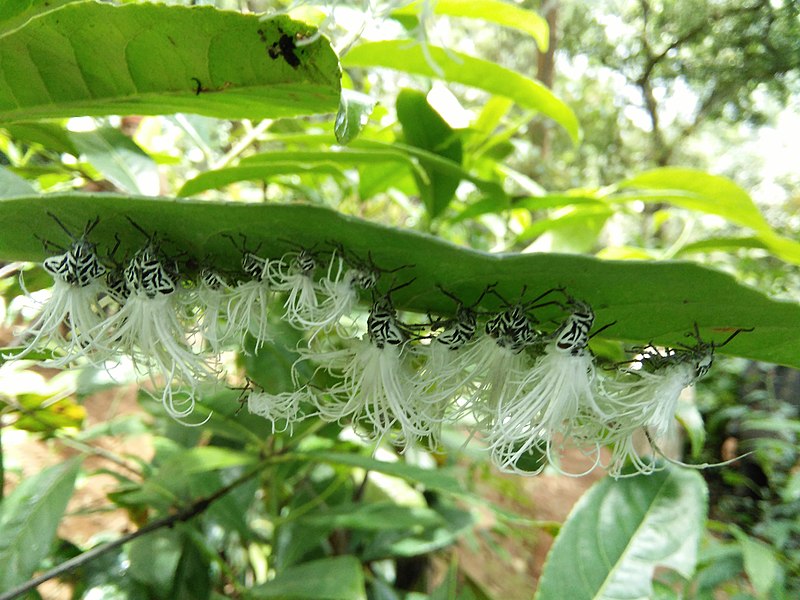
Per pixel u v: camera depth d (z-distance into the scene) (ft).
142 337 0.31
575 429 0.34
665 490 0.41
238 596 0.69
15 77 0.29
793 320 0.28
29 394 0.55
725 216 0.62
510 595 0.97
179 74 0.28
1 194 0.35
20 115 0.31
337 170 0.53
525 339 0.31
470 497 0.50
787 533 0.96
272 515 0.60
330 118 0.52
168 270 0.30
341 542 0.71
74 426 0.60
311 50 0.26
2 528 0.43
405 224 0.97
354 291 0.29
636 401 0.33
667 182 0.62
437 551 0.89
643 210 1.38
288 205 0.24
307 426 0.53
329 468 0.70
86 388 0.52
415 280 0.30
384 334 0.31
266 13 0.25
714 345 0.31
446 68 0.51
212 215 0.26
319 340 0.40
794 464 1.21
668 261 0.24
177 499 0.56
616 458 0.34
